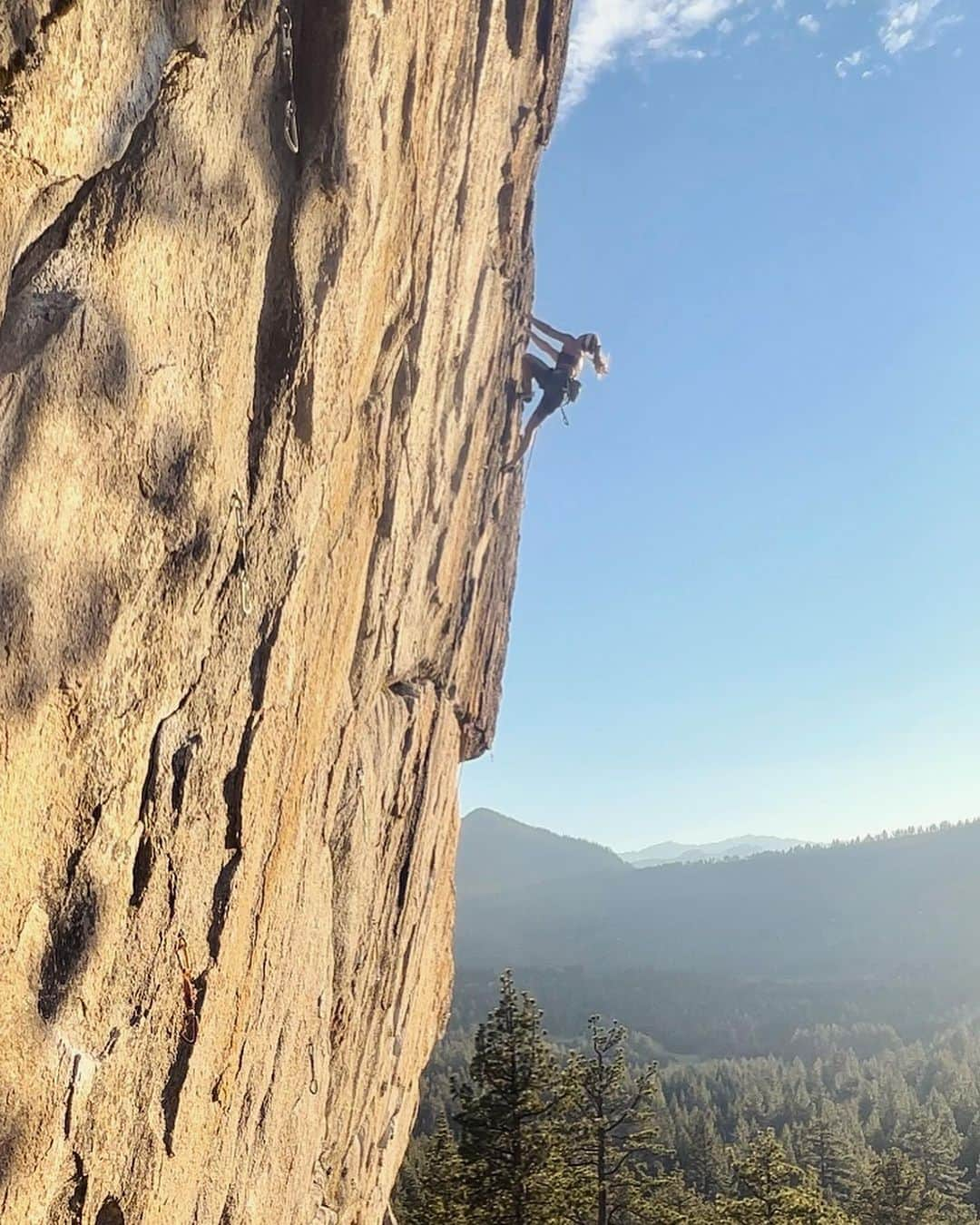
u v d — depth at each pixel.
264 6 3.24
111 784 2.95
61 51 2.28
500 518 10.92
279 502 3.88
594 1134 27.66
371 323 4.80
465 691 10.79
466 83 6.05
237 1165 4.57
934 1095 102.94
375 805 6.80
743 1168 32.41
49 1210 2.93
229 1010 4.12
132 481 2.81
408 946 8.91
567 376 11.05
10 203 2.25
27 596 2.42
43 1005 2.71
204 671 3.46
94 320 2.57
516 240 8.96
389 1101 9.25
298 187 3.71
